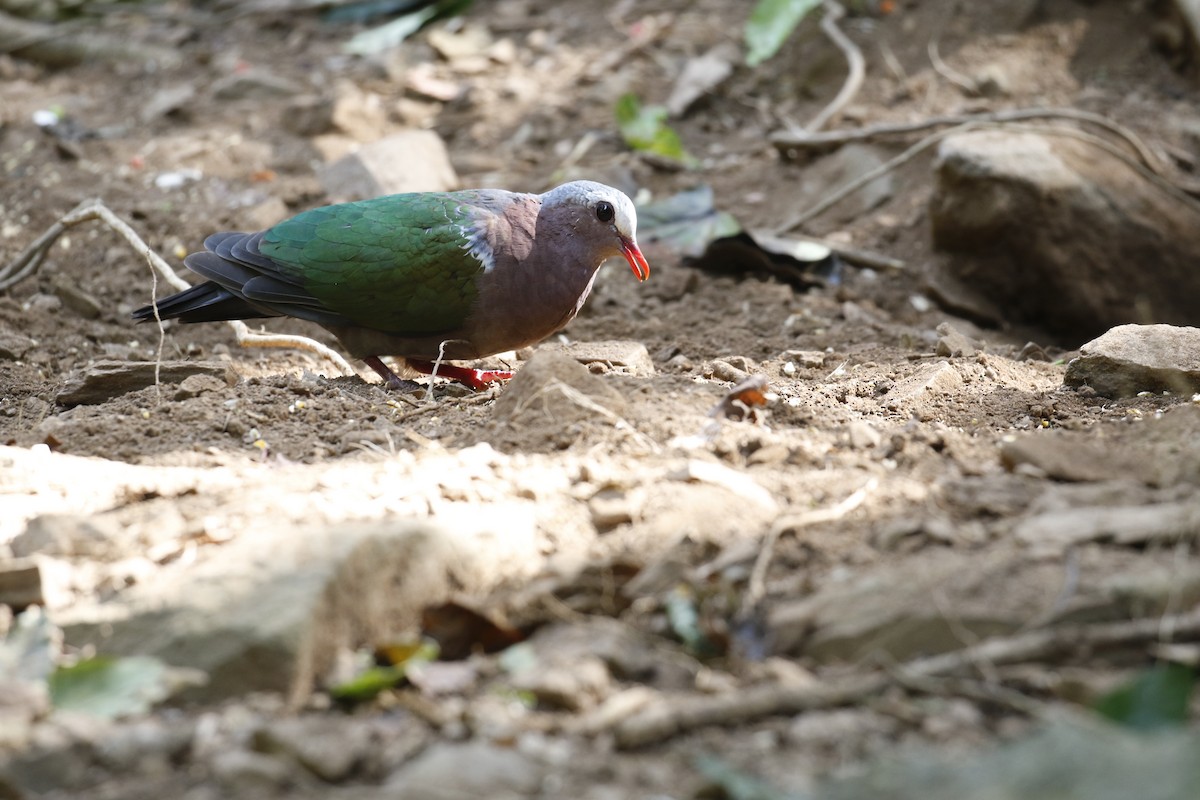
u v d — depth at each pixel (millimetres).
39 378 12328
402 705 6316
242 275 11562
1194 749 5070
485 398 10547
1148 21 18172
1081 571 6789
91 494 8336
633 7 20609
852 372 11555
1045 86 17625
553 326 11648
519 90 18734
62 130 17938
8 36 20469
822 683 6293
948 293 14859
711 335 13570
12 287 14352
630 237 11461
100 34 20859
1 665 6395
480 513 7754
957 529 7492
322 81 19281
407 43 20172
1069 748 5230
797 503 8039
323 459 9211
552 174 16922
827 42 18609
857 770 5520
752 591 6949
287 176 16969
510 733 5965
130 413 10312
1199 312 14906
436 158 16469
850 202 16344
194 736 6012
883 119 17359
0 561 7215
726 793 5500
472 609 6828
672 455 8688
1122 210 14766
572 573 7207
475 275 11156
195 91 19234
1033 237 14609
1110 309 14812
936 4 18781
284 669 6305
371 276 11188
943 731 5887
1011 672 6242
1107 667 6277
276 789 5590
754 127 18078
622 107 17094
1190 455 8258
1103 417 9828
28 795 5684
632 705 6117
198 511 7980
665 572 7152
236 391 10766
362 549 6727
